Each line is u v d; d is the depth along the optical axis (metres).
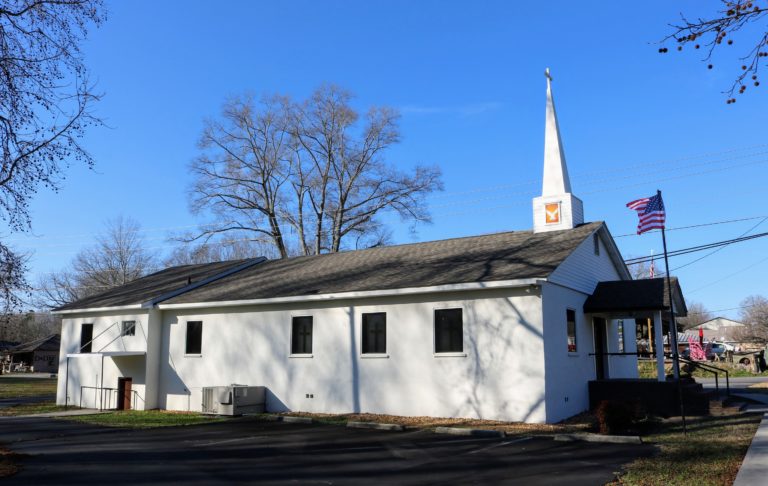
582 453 12.28
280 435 15.66
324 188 44.72
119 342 24.98
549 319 16.89
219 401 20.56
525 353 16.59
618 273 24.28
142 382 23.97
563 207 21.56
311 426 17.36
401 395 18.50
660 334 18.75
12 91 12.60
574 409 17.91
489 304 17.38
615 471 10.45
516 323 16.84
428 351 18.19
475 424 16.22
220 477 10.55
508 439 14.21
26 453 13.23
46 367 71.25
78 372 26.42
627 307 18.89
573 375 18.17
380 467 11.30
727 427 14.90
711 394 20.39
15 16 12.65
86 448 13.91
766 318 68.31
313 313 20.75
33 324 80.88
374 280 20.19
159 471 11.09
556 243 19.67
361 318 19.66
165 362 24.05
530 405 16.33
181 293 25.06
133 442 14.83
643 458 11.52
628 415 14.34
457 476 10.43
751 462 10.66
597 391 19.00
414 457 12.24
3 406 26.25
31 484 9.98
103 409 24.55
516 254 19.25
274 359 21.36
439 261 20.78
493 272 17.75
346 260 25.11
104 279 56.44
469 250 21.47
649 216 16.45
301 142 44.47
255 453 12.98
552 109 23.06
